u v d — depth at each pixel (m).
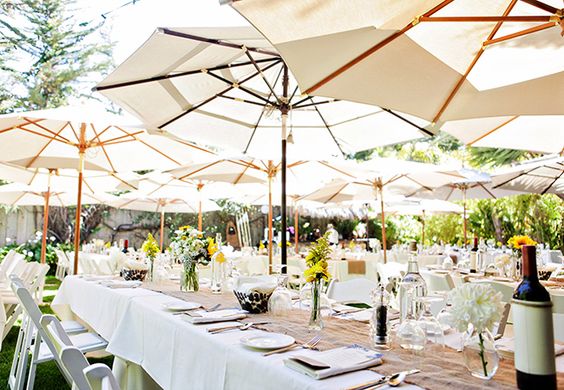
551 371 1.07
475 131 3.45
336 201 7.34
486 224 11.09
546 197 9.96
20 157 4.63
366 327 1.89
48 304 6.29
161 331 2.07
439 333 1.54
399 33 1.77
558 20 1.71
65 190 6.64
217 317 1.99
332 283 2.84
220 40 2.79
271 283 2.28
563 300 2.59
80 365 1.09
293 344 1.57
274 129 4.47
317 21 1.54
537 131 3.29
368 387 1.15
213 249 2.96
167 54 2.78
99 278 3.73
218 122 4.14
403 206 9.20
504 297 2.66
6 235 11.12
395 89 2.02
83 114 4.05
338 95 1.94
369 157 15.62
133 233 12.53
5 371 3.43
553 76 2.06
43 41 14.84
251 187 7.70
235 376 1.47
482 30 2.04
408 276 1.65
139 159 5.04
